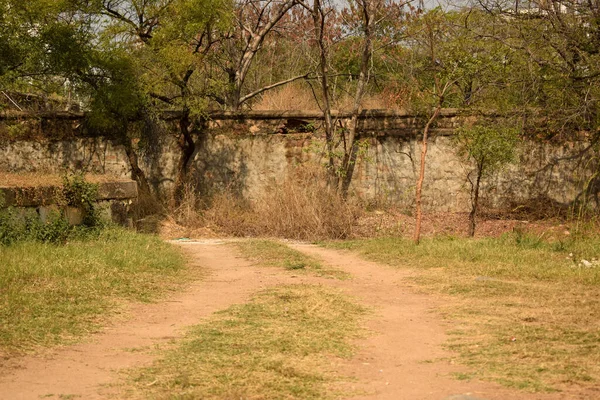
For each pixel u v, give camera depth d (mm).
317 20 21531
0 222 12648
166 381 5531
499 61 18562
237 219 21047
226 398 5105
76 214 14188
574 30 17516
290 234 19719
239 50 24797
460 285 9922
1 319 7219
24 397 5129
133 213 16812
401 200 22109
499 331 7156
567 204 21281
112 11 21172
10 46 19375
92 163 22500
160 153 22484
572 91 18078
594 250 12586
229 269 12219
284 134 22391
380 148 22188
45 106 25141
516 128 18828
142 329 7449
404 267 12242
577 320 7539
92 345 6707
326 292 9555
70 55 19938
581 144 21125
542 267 11125
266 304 8664
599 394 5070
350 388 5402
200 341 6805
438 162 21922
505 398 5020
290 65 27781
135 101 20781
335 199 20297
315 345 6680
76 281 9289
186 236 20031
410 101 21266
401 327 7641
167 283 10188
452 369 5895
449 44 17922
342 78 25297
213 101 23875
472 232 18969
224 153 22578
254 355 6293
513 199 21594
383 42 23266
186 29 20219
